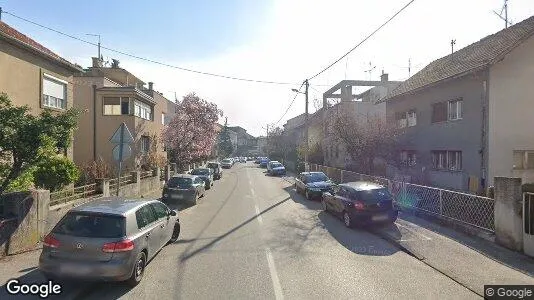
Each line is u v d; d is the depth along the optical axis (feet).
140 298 20.18
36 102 48.65
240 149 446.19
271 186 88.33
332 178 90.99
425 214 43.86
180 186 56.24
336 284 22.43
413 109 77.46
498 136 55.36
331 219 44.50
